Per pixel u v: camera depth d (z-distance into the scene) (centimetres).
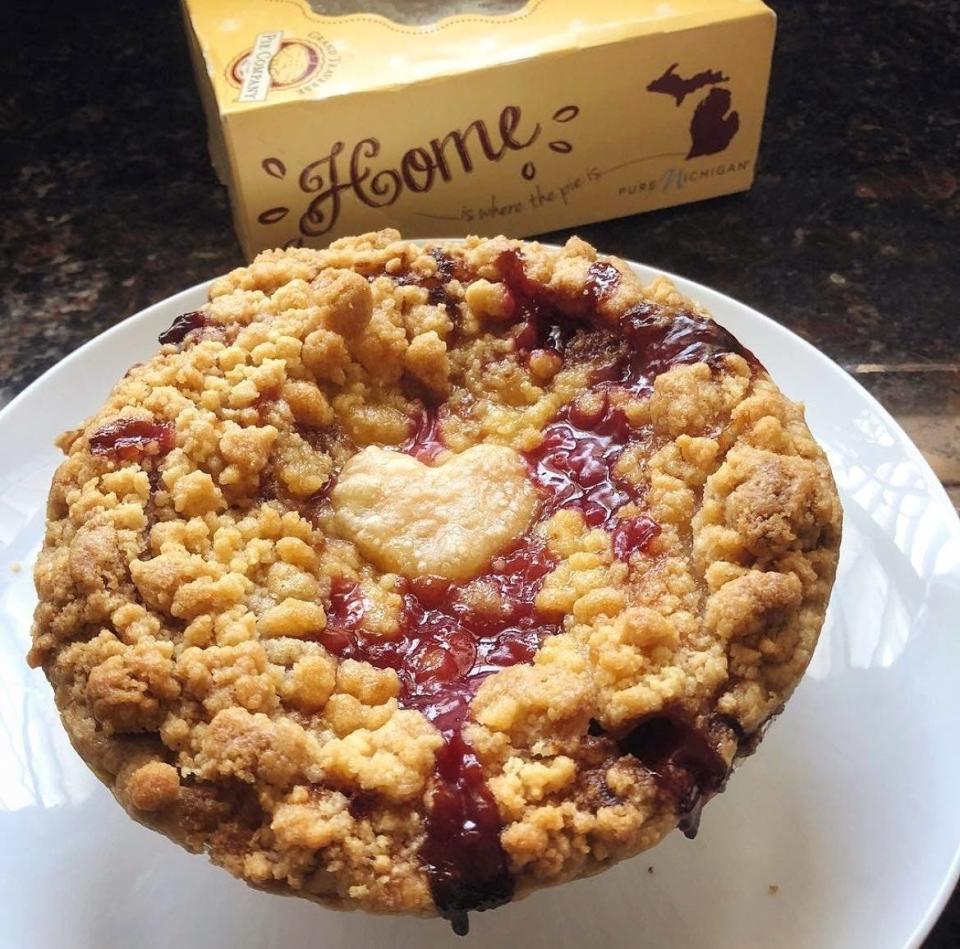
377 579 19
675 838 20
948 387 28
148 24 37
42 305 30
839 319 29
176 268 31
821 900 19
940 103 34
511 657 18
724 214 31
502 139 27
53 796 21
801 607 18
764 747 21
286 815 16
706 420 20
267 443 20
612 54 27
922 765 21
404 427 21
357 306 21
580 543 19
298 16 27
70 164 33
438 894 16
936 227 31
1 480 25
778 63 35
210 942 20
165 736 17
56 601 18
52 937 20
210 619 18
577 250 22
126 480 19
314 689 18
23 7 37
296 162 26
